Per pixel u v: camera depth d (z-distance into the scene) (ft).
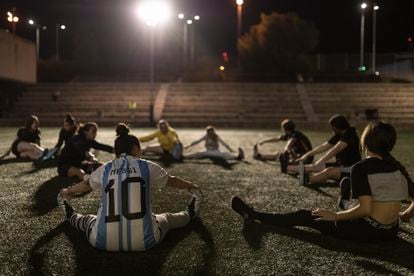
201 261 13.03
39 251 13.73
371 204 13.78
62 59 199.62
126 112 122.11
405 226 17.07
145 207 13.28
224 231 16.01
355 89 132.77
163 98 128.67
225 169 33.40
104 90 134.41
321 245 14.65
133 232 13.07
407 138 72.59
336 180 26.25
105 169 13.39
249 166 35.27
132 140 13.74
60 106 123.13
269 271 12.41
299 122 104.99
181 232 15.79
